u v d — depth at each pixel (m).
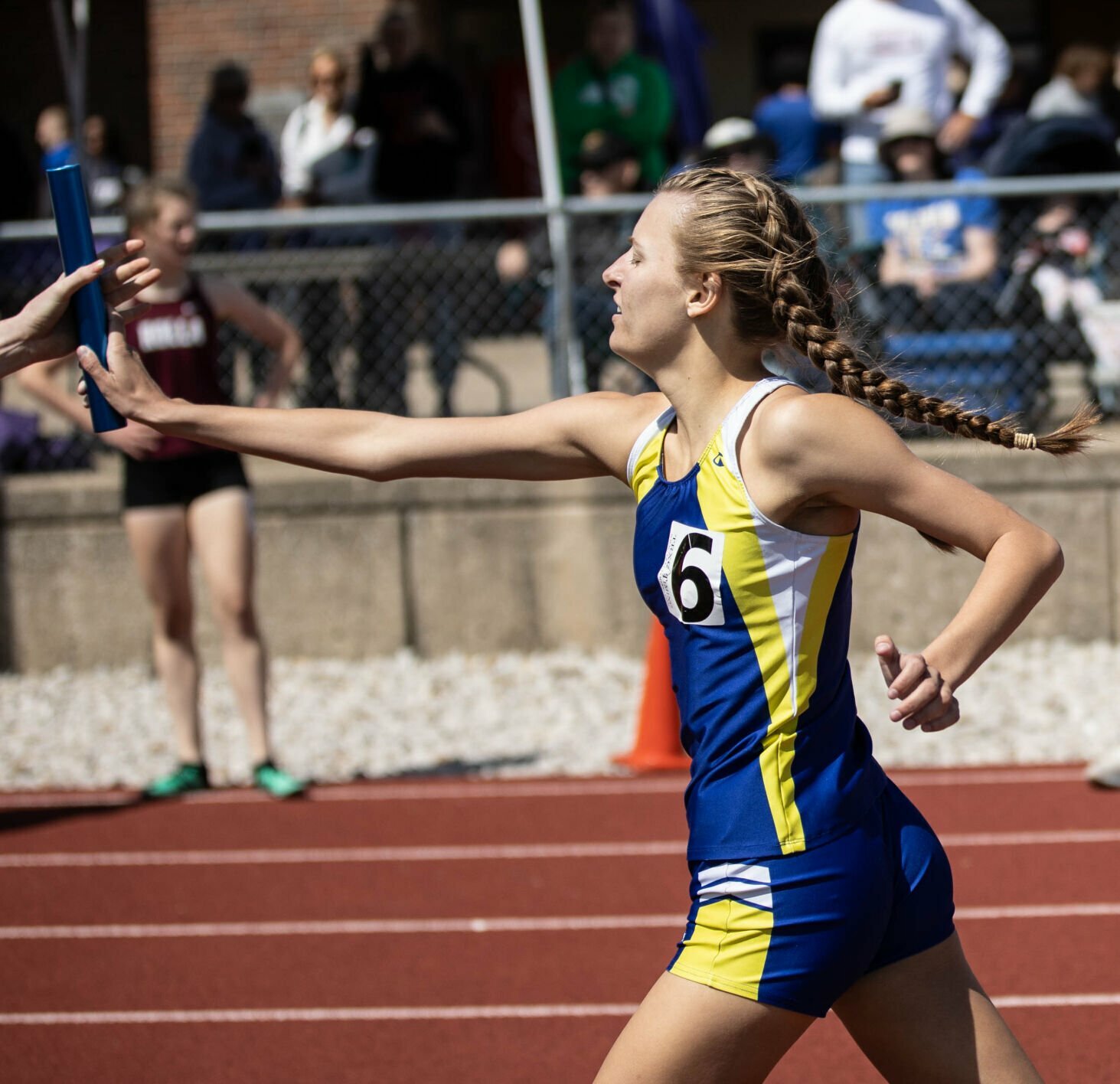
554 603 32.47
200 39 47.59
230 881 20.45
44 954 17.84
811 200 29.75
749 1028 8.23
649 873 20.20
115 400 9.66
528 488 32.31
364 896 19.64
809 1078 13.86
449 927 18.36
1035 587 8.01
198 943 18.09
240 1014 15.81
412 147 32.91
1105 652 31.30
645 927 18.12
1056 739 26.48
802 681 8.45
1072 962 16.56
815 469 8.20
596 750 26.69
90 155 38.75
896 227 30.55
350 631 32.69
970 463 31.44
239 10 47.41
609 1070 8.31
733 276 8.57
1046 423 30.97
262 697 24.14
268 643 32.81
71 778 26.28
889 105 33.00
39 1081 14.25
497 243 31.06
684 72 38.31
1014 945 17.17
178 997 16.36
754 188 8.78
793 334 8.55
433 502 32.38
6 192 35.97
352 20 47.06
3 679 32.66
